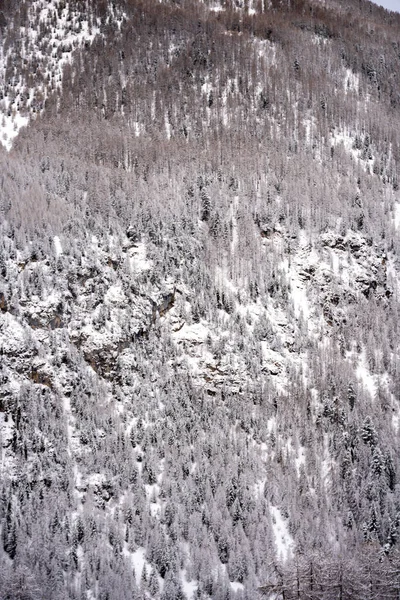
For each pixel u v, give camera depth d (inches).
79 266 5994.1
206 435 5561.0
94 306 5920.3
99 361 5748.0
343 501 5354.3
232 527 5044.3
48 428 5265.8
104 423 5433.1
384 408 6136.8
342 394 6063.0
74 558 4672.7
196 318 6195.9
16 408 5260.8
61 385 5536.4
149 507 5073.8
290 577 4375.0
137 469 5270.7
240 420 5762.8
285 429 5777.6
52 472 5078.7
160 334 6077.8
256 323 6318.9
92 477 5152.6
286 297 6574.8
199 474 5270.7
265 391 5949.8
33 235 6092.5
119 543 4810.5
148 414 5610.2
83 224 6378.0
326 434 5831.7
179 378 5871.1
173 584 4628.4
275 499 5305.1
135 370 5831.7
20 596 4266.7
